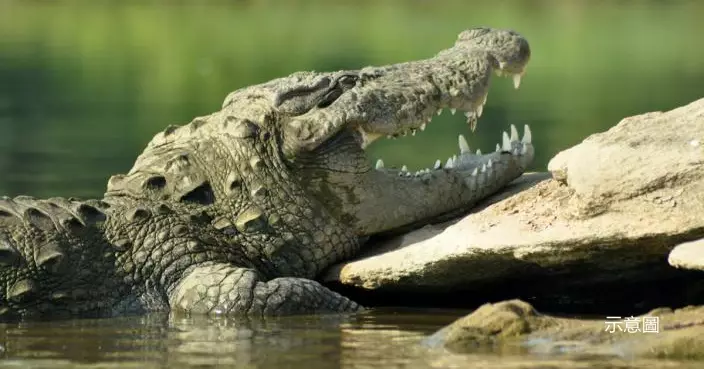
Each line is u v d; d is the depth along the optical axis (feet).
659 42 223.10
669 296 55.67
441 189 63.31
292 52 201.67
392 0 290.56
